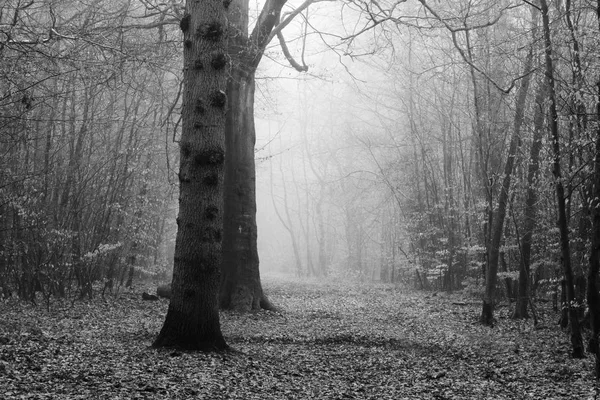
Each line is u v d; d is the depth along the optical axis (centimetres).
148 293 1995
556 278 1750
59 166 1764
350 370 1052
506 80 1855
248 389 824
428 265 3066
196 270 1052
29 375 788
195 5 1064
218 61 1057
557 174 1152
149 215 2300
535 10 1673
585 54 1135
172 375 855
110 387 760
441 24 1562
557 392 914
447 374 1053
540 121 1559
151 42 1752
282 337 1355
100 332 1261
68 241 1805
